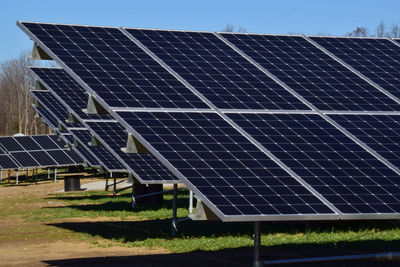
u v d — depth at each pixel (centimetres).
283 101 1772
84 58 1834
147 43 2028
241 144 1488
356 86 1953
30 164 5644
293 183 1351
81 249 2086
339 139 1580
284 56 2106
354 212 1268
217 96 1744
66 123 4150
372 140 1603
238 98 1750
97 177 6438
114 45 1961
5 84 14225
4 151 5750
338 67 2080
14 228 2669
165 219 2883
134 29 2116
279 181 1352
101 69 1781
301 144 1528
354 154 1512
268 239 2195
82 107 3170
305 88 1884
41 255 1977
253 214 1216
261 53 2102
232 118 1625
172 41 2080
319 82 1944
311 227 2436
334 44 2286
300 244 2067
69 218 3011
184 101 1684
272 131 1580
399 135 1659
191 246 2075
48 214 3203
